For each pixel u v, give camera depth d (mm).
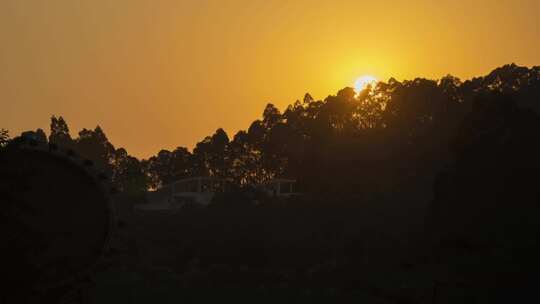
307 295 140875
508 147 158000
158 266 182625
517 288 105750
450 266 128875
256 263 188375
